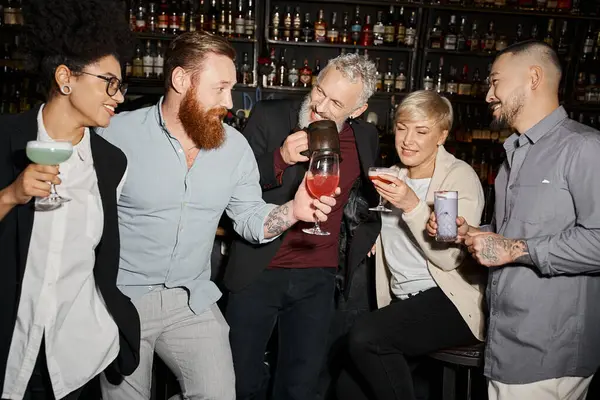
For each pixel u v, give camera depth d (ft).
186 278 6.34
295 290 7.60
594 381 8.82
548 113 6.37
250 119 7.82
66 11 4.91
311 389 7.82
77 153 5.31
